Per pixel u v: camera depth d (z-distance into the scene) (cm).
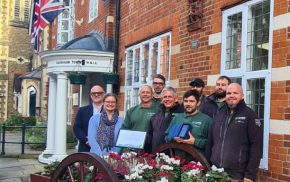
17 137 2145
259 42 567
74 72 1166
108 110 586
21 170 1138
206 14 694
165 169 430
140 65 980
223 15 643
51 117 1285
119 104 1113
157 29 892
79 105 1517
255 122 445
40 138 1591
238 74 599
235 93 453
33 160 1321
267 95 537
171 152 486
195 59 724
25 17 3753
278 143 513
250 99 577
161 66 873
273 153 521
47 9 1295
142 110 592
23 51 3728
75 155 443
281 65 514
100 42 1242
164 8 862
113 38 1198
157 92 612
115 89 1141
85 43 1212
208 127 495
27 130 1872
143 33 973
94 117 589
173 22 815
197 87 577
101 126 580
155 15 908
